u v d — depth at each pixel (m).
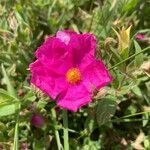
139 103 0.18
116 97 0.16
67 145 0.15
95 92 0.15
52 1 0.19
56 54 0.15
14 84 0.18
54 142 0.17
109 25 0.18
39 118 0.17
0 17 0.19
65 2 0.19
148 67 0.16
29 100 0.16
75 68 0.15
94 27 0.19
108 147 0.18
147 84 0.17
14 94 0.16
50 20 0.19
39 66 0.15
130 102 0.18
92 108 0.17
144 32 0.19
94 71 0.15
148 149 0.17
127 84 0.16
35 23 0.19
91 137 0.18
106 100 0.16
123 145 0.18
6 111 0.15
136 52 0.16
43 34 0.19
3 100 0.16
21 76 0.18
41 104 0.16
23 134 0.17
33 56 0.18
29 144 0.17
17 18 0.18
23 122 0.17
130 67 0.16
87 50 0.15
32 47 0.18
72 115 0.18
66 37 0.15
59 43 0.15
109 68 0.16
